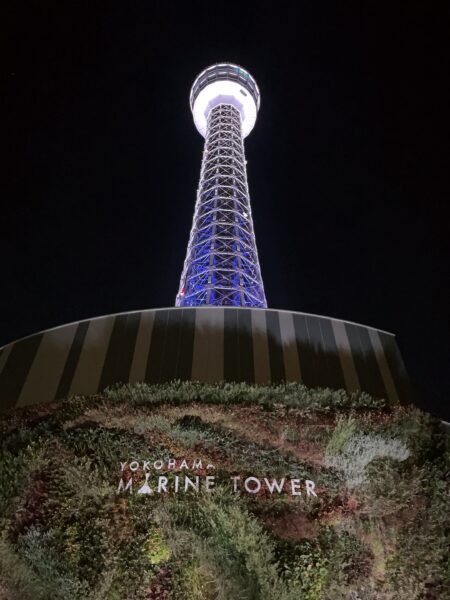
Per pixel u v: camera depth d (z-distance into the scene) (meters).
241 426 19.41
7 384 23.48
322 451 19.02
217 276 47.44
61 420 20.06
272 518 17.33
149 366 22.44
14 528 17.50
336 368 22.91
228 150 64.56
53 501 17.83
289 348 23.09
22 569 16.72
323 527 17.31
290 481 18.22
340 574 16.39
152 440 19.09
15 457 18.97
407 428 19.91
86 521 17.36
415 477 18.62
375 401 21.00
